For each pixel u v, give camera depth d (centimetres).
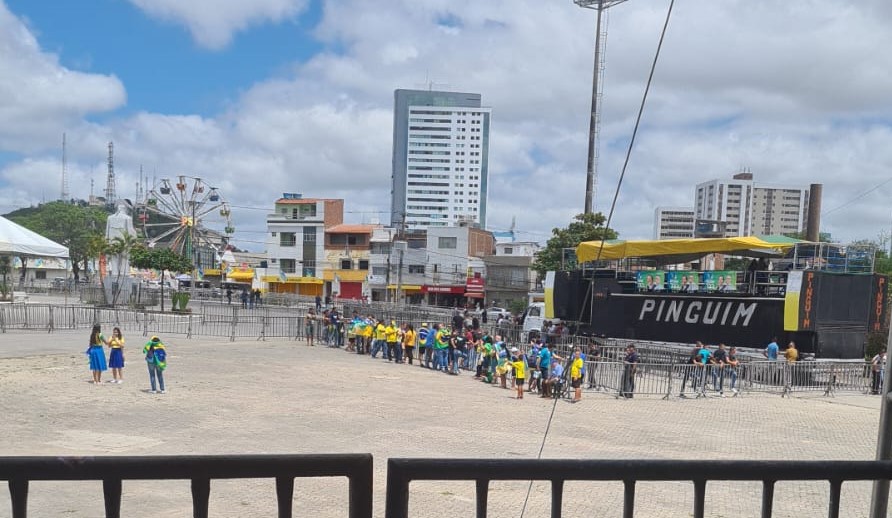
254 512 828
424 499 918
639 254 2988
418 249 7562
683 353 2556
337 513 840
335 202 8194
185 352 2581
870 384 2328
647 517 881
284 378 2056
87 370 1986
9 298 4022
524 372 1980
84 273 9688
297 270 7988
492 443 1302
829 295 2448
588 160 5031
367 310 4234
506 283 7156
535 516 864
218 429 1320
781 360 2355
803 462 273
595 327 3083
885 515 311
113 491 232
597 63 4903
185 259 5812
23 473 228
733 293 2669
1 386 1650
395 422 1475
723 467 268
